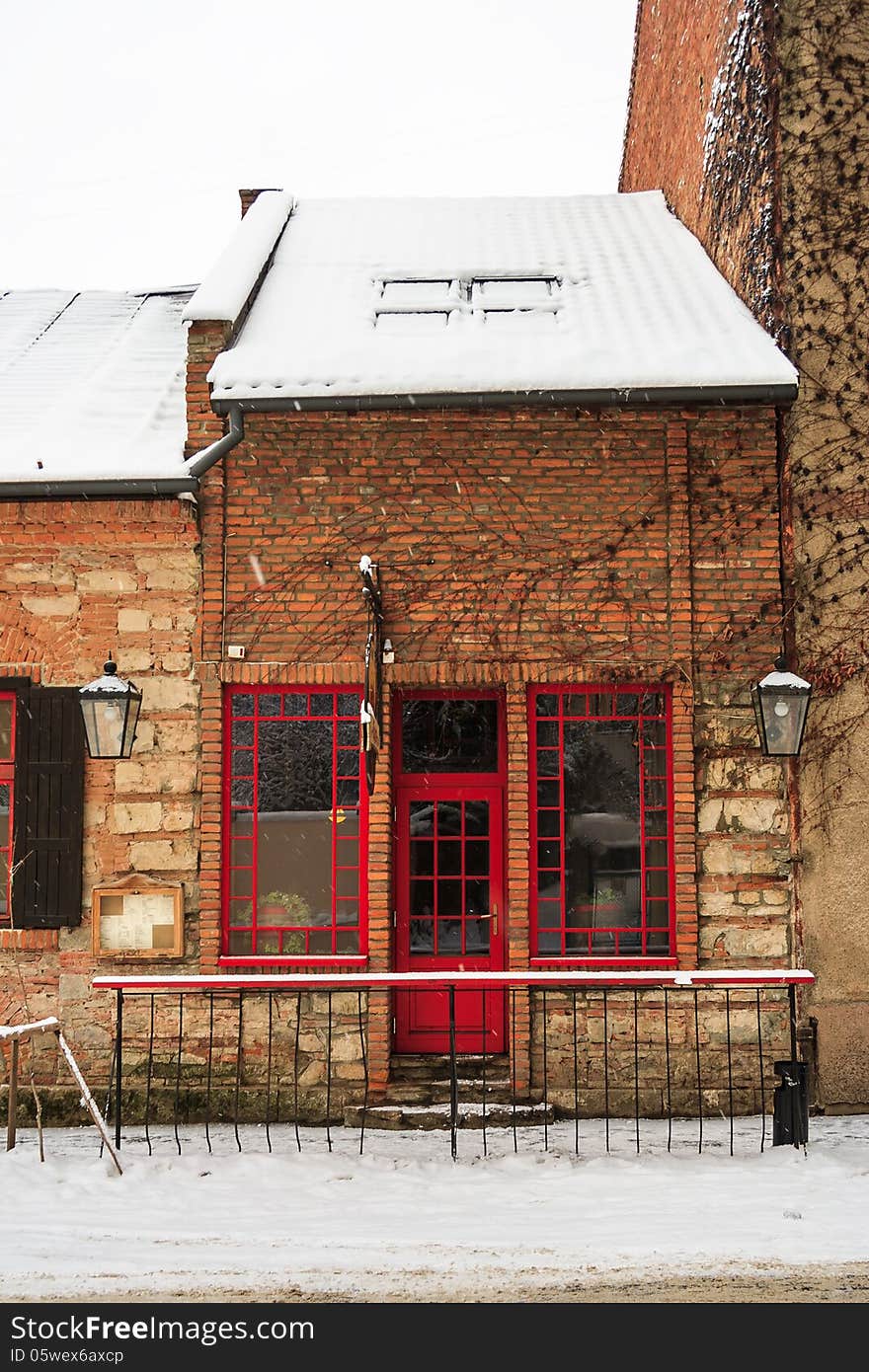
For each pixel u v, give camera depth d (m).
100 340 12.72
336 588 9.77
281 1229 6.57
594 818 9.80
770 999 9.53
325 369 9.73
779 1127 8.18
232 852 9.79
